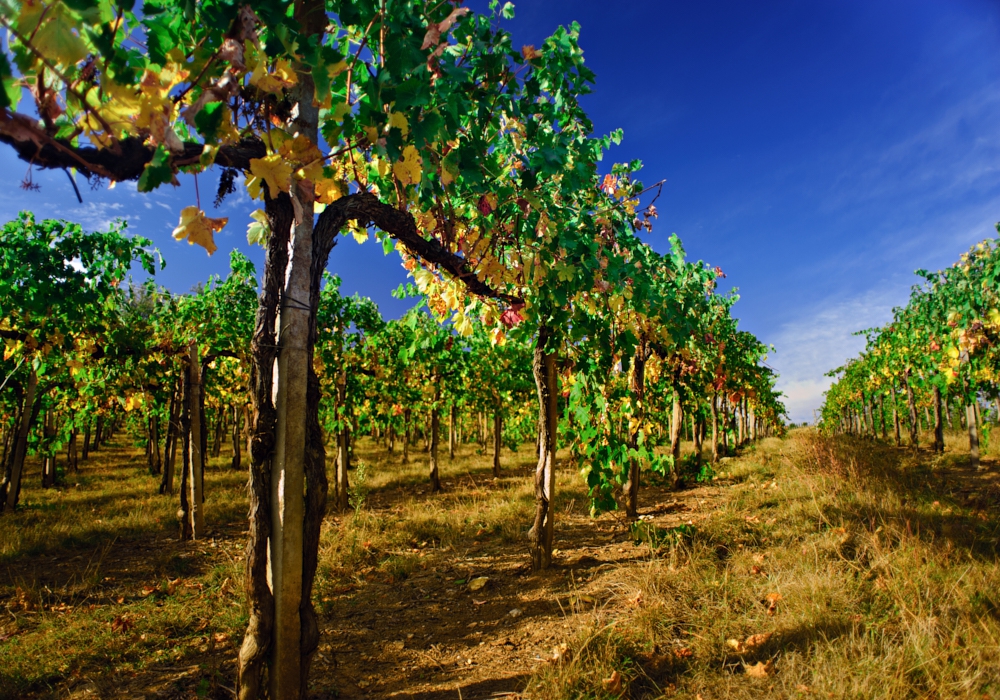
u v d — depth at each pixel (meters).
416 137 2.05
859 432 23.31
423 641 3.27
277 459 2.10
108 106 1.42
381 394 11.23
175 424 9.87
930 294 10.45
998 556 3.54
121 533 6.70
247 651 2.10
